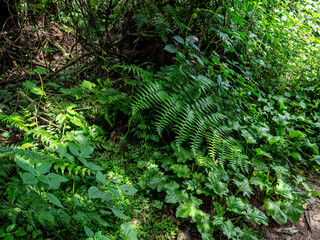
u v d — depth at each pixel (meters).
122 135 3.22
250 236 2.41
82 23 4.33
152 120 3.16
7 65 3.92
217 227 2.46
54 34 4.48
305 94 4.54
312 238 2.61
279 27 4.44
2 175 2.15
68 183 2.51
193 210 2.45
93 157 2.89
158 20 3.23
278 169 3.03
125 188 2.30
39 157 2.11
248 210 2.57
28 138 2.68
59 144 2.38
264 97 4.12
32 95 3.23
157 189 2.65
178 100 2.87
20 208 1.99
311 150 3.70
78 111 3.20
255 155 3.19
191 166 2.99
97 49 3.87
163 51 3.51
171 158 2.97
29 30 4.05
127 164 2.98
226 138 3.04
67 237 2.08
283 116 3.71
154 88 2.82
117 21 3.74
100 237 1.91
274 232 2.63
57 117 2.75
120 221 2.35
